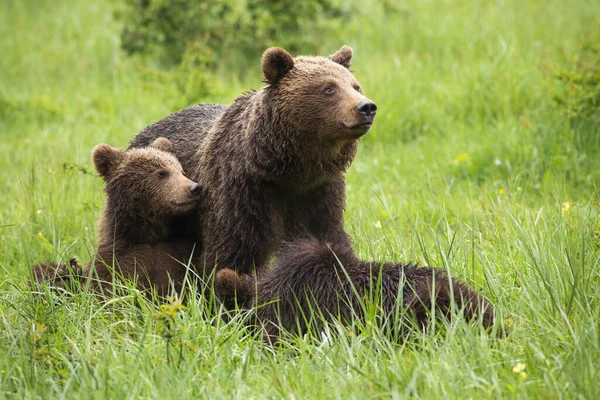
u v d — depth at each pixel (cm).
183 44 2330
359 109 1016
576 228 1072
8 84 2455
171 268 1139
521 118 1669
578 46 1919
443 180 1552
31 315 984
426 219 1348
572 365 773
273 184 1090
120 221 1176
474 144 1666
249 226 1087
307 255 945
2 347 917
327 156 1070
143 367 829
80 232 1356
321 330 918
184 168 1224
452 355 788
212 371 829
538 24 2242
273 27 2323
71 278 1048
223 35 2347
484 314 867
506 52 2002
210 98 2003
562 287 920
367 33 2428
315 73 1062
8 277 1153
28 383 830
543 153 1558
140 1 2348
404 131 1850
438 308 865
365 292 901
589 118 1593
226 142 1121
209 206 1126
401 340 871
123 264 1145
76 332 927
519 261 1017
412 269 929
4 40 2775
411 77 2033
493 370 764
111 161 1189
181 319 940
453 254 1038
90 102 2223
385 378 784
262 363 883
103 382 788
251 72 2259
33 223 1381
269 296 959
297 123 1048
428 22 2436
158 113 2030
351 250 1011
